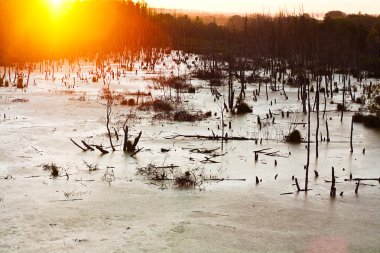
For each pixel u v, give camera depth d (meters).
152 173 21.59
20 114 37.78
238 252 12.47
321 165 24.08
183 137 31.44
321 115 42.22
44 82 61.53
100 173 21.73
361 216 15.99
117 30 120.69
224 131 34.28
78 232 13.71
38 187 19.02
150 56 97.38
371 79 74.88
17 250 12.26
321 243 13.31
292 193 18.88
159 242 12.99
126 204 16.78
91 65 92.56
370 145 29.66
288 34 81.50
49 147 27.08
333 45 76.00
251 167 23.50
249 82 68.75
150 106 43.78
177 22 159.38
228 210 16.31
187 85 62.06
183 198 17.80
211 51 105.06
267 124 37.62
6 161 23.42
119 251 12.28
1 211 15.60
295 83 65.25
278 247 12.91
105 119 37.09
